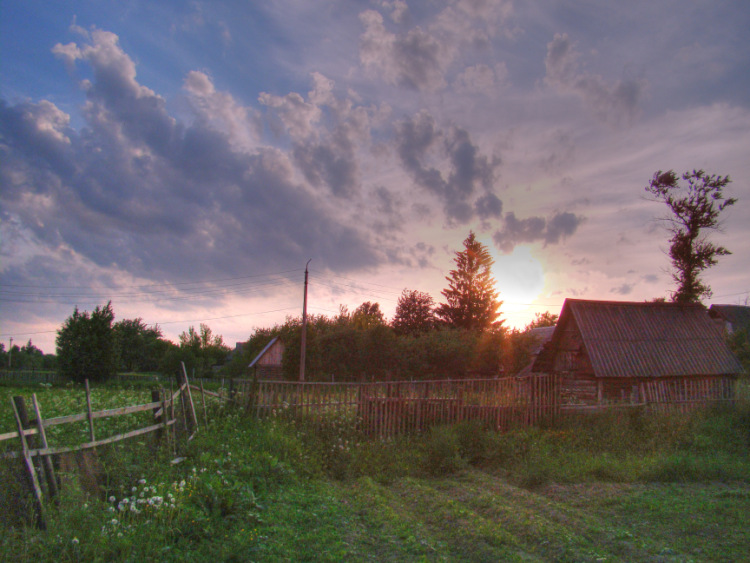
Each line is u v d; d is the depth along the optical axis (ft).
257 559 17.07
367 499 24.94
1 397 40.01
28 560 15.02
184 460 26.89
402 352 117.80
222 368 167.12
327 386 41.27
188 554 17.12
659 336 73.51
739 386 60.85
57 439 23.41
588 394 71.51
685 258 110.52
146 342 244.42
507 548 18.65
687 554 18.52
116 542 16.72
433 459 34.63
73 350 112.37
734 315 163.94
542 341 119.24
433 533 20.71
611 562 17.43
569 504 25.57
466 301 178.91
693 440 42.04
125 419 31.07
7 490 16.92
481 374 117.29
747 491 27.63
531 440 40.14
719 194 107.24
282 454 30.68
